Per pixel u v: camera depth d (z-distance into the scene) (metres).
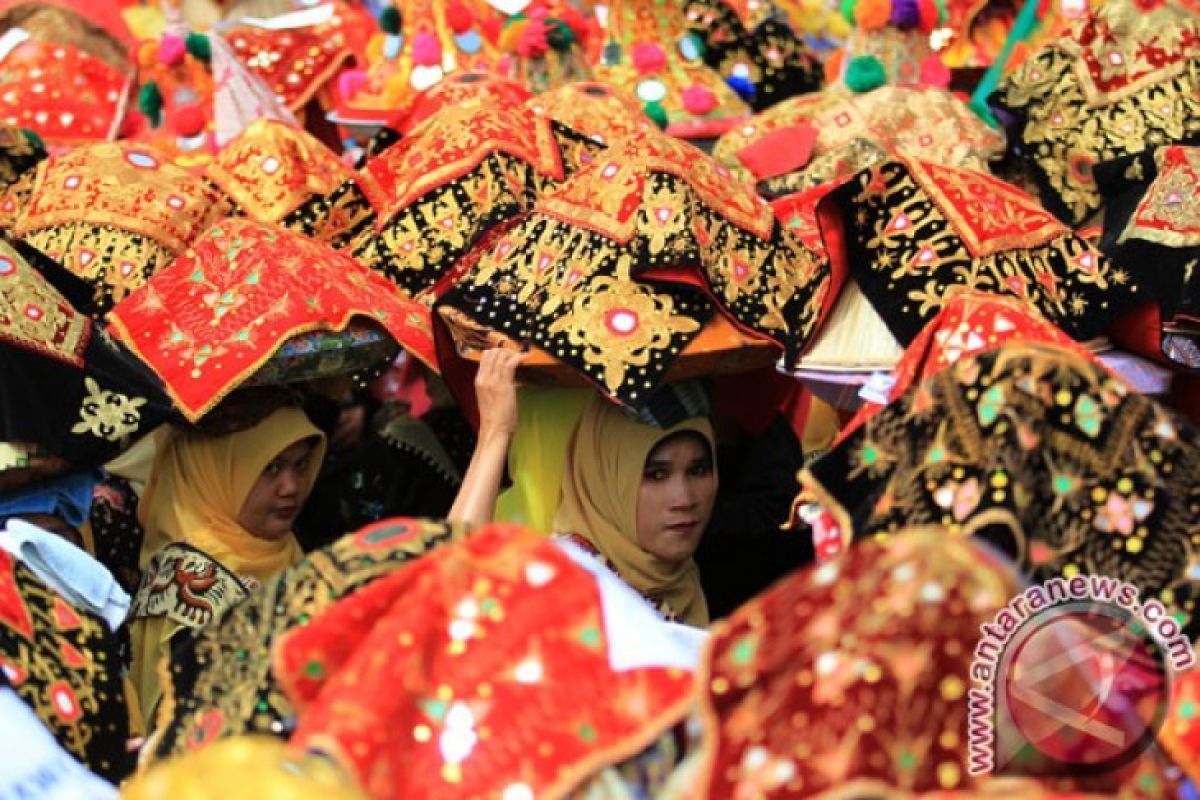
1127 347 6.82
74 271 7.95
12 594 5.35
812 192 7.27
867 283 6.72
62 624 5.42
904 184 6.76
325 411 8.38
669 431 6.94
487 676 4.36
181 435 7.41
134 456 7.67
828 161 8.66
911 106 8.73
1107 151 8.33
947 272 6.62
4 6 11.04
